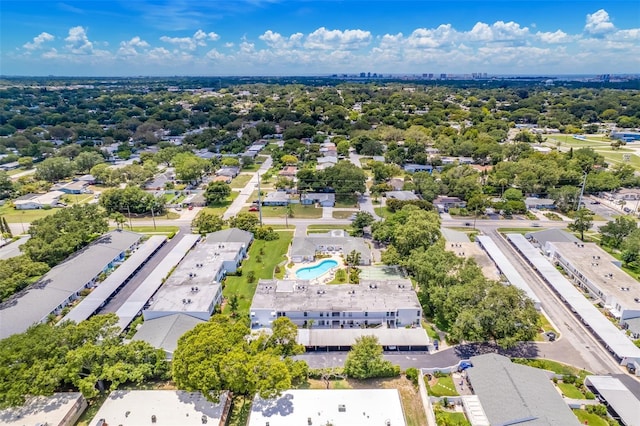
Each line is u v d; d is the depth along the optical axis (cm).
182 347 6431
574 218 15125
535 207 16250
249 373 6016
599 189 17350
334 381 7231
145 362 6912
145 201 15675
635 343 7975
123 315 8856
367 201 17300
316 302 8981
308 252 11888
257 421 6034
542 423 5678
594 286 9675
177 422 5997
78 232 11919
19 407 6184
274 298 9162
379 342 7938
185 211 16338
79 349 6575
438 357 7825
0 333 8006
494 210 16012
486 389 6469
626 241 11856
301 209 16438
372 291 9412
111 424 5972
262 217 15538
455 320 8006
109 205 15500
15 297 9250
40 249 10762
